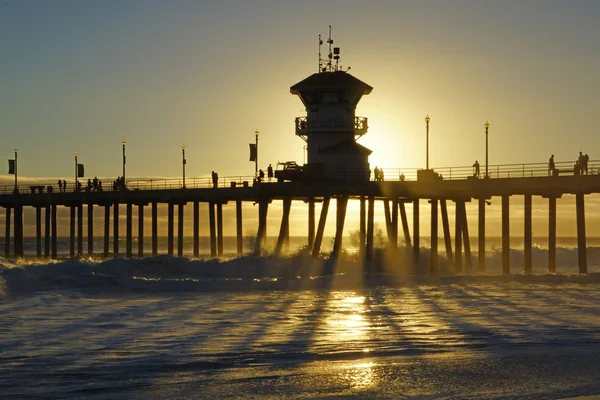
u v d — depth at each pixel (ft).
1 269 192.85
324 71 261.44
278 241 249.14
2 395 91.09
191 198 275.18
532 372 102.01
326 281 201.77
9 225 344.69
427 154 225.76
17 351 111.24
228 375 99.50
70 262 215.51
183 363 104.99
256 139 259.60
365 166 247.91
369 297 174.40
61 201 324.19
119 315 144.46
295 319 140.36
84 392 92.38
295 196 248.32
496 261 306.55
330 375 100.01
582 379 98.99
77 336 122.31
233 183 258.57
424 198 238.27
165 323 135.03
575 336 123.24
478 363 106.22
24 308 153.58
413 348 114.52
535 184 209.36
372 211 235.40
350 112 252.62
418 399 91.40
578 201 210.79
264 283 195.62
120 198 293.02
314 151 251.60
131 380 96.99
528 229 217.15
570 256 329.11
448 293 181.68
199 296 176.65
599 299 168.66
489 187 215.31
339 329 129.49
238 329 129.08
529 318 140.97
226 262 230.68
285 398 91.15
